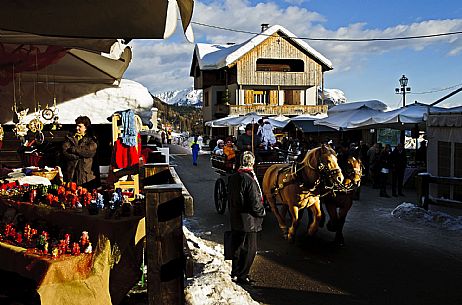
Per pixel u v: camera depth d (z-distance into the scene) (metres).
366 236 10.23
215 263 7.12
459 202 11.69
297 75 50.47
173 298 4.12
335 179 8.53
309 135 31.16
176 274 4.13
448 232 10.57
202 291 5.71
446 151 14.27
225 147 12.75
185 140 51.84
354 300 6.38
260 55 49.66
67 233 4.89
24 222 5.29
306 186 8.87
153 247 4.11
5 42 6.80
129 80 12.30
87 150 7.59
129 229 4.57
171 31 4.84
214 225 11.52
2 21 5.04
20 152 9.67
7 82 8.07
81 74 10.64
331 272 7.64
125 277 4.60
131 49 8.74
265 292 6.70
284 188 9.32
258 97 51.25
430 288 6.86
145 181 6.02
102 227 4.48
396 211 12.56
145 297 5.20
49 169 7.69
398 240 9.83
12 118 10.62
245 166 7.06
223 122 37.00
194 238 8.98
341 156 9.24
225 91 49.56
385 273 7.58
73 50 8.63
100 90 11.34
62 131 10.62
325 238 10.02
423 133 26.55
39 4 4.66
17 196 5.81
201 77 53.78
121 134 8.27
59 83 10.98
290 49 50.22
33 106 10.81
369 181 20.55
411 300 6.38
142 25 5.14
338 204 9.24
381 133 29.25
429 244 9.48
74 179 7.64
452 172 14.05
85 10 4.81
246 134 11.80
